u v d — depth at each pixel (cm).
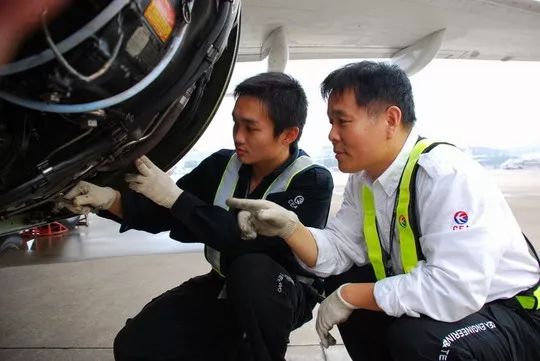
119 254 368
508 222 107
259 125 123
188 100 117
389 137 111
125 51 72
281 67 368
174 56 86
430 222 105
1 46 60
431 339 99
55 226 505
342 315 112
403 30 382
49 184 85
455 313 98
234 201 118
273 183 136
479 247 97
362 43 425
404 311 102
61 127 81
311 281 144
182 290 143
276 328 119
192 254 359
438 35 385
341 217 138
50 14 61
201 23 89
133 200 126
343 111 108
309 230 127
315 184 134
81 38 62
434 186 104
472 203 99
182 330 130
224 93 138
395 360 107
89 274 300
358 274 137
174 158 148
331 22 355
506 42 435
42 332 202
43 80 66
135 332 129
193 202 118
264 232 121
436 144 112
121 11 67
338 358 174
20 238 412
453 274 96
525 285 108
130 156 106
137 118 86
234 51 131
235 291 119
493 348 98
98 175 126
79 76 64
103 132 85
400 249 114
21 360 175
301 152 144
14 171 81
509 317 104
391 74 108
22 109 76
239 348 139
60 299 247
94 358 177
